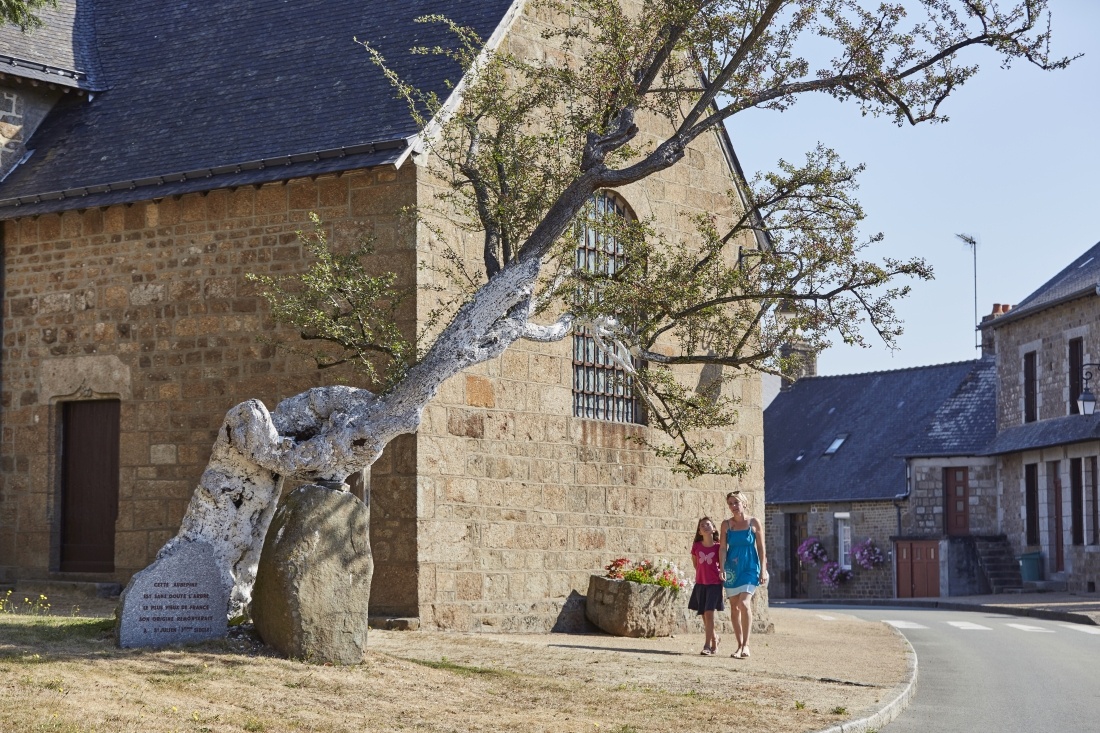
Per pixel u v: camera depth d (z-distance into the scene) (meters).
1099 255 35.56
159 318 16.66
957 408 40.97
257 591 11.10
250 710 9.22
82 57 19.73
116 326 16.95
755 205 14.12
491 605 16.05
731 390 20.23
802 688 12.23
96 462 17.31
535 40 17.23
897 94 13.00
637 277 13.73
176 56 19.25
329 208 15.75
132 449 16.70
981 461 39.22
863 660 15.37
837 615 25.81
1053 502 35.47
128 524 16.66
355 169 15.05
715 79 12.73
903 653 16.53
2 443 17.75
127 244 16.97
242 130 16.78
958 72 12.92
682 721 10.10
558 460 17.23
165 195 16.20
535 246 12.03
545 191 13.41
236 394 16.06
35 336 17.56
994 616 27.41
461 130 15.59
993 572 37.19
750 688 12.00
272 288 15.90
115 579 16.73
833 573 42.03
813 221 13.84
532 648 13.80
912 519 40.34
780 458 46.34
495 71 14.02
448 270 14.72
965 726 11.10
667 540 18.92
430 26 17.14
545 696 10.91
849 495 42.28
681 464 15.60
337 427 11.48
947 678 14.90
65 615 14.10
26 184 17.83
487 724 9.55
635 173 12.18
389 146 15.02
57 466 17.42
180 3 20.36
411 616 15.08
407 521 15.20
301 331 15.64
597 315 13.32
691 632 18.97
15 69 18.39
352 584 11.15
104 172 17.25
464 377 15.95
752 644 17.14
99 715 8.44
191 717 8.75
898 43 12.95
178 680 9.70
